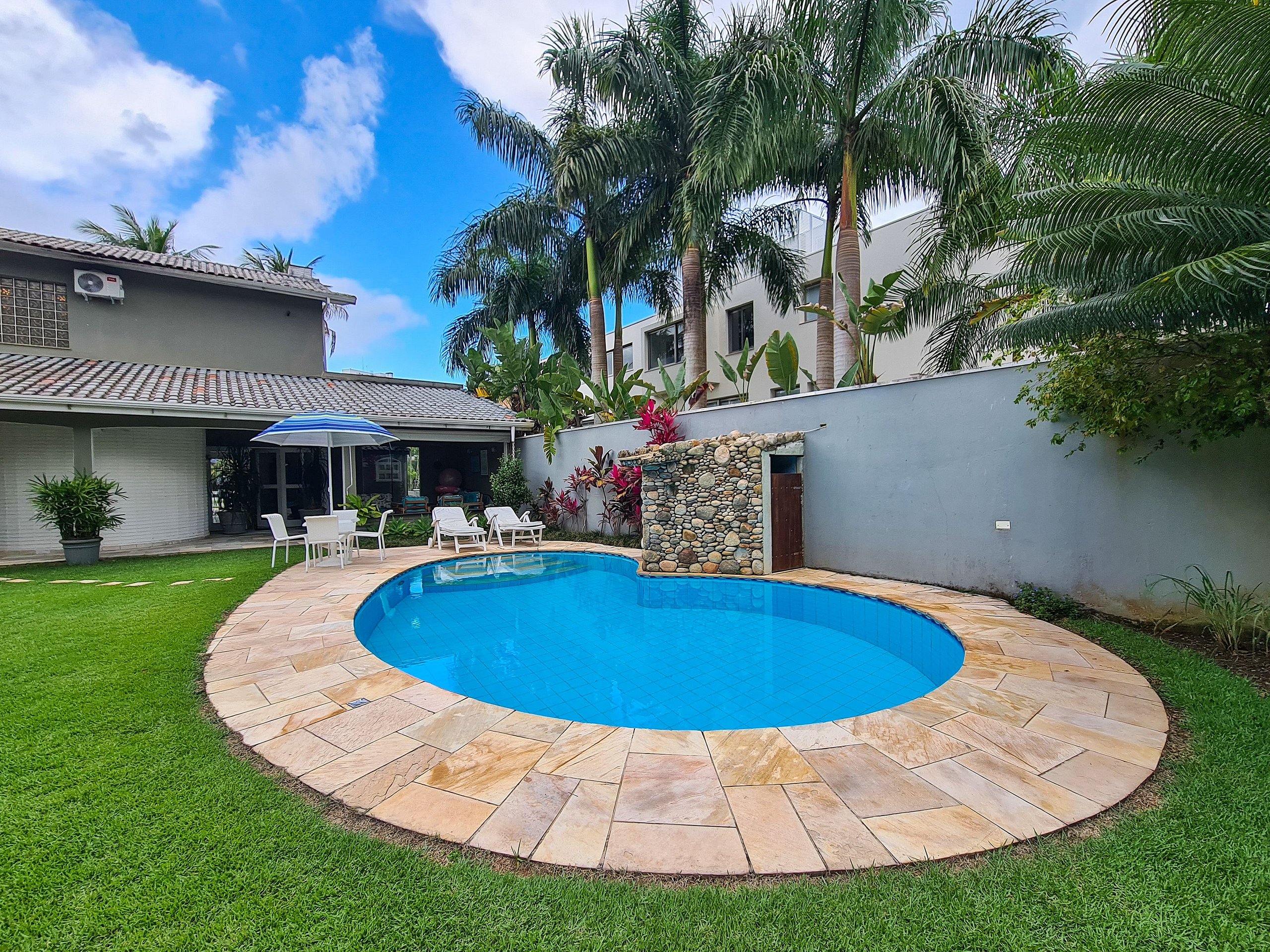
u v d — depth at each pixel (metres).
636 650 5.75
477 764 3.03
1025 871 2.17
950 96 8.38
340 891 2.09
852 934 1.90
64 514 9.23
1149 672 4.21
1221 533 5.04
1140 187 4.11
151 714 3.54
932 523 7.34
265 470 14.79
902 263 14.07
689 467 9.05
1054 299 5.41
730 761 3.04
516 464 14.55
